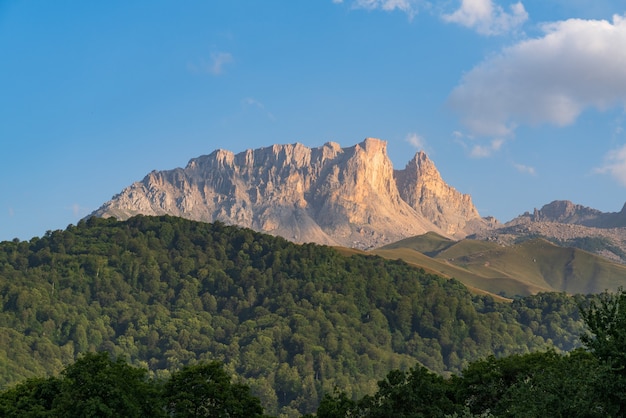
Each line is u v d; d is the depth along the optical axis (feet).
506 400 318.86
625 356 261.44
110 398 313.32
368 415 359.05
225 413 346.54
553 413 266.98
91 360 334.03
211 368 358.23
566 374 284.82
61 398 314.35
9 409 327.67
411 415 345.51
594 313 291.58
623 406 257.96
